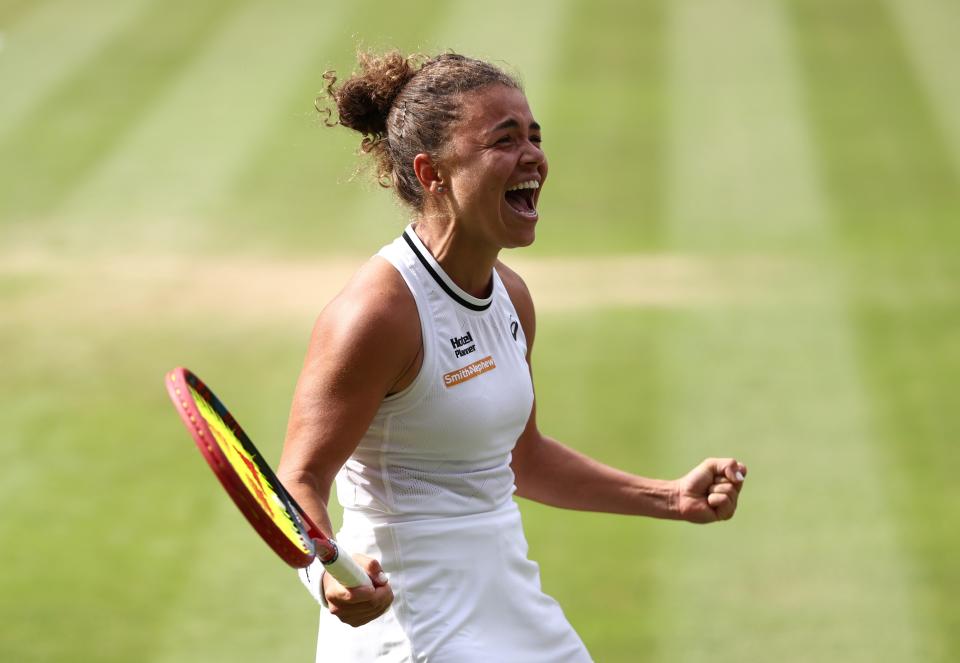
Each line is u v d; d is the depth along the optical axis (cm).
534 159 1023
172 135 5603
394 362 997
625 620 2428
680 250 4550
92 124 5719
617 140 5506
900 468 3011
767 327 3856
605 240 4653
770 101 5856
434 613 1052
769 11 6912
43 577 2600
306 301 4188
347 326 984
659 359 3656
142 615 2458
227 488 802
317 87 5966
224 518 2862
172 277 4403
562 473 1234
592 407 3369
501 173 1009
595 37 6531
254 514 805
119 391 3553
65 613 2458
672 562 2661
